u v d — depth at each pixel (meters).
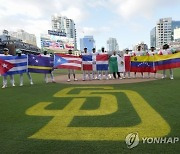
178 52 13.60
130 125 5.09
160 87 10.23
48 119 5.77
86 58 14.73
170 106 6.66
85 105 7.20
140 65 14.66
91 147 3.97
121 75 16.89
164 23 125.88
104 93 9.23
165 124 5.07
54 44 60.44
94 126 5.10
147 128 4.86
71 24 116.44
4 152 3.88
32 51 62.00
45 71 13.78
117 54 15.06
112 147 3.95
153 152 3.71
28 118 5.92
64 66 14.12
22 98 8.79
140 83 11.95
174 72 19.05
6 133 4.80
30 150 3.92
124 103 7.27
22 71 12.93
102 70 14.77
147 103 7.14
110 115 5.95
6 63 12.45
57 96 8.94
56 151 3.85
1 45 52.50
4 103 7.93
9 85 13.39
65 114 6.20
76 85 12.04
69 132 4.76
